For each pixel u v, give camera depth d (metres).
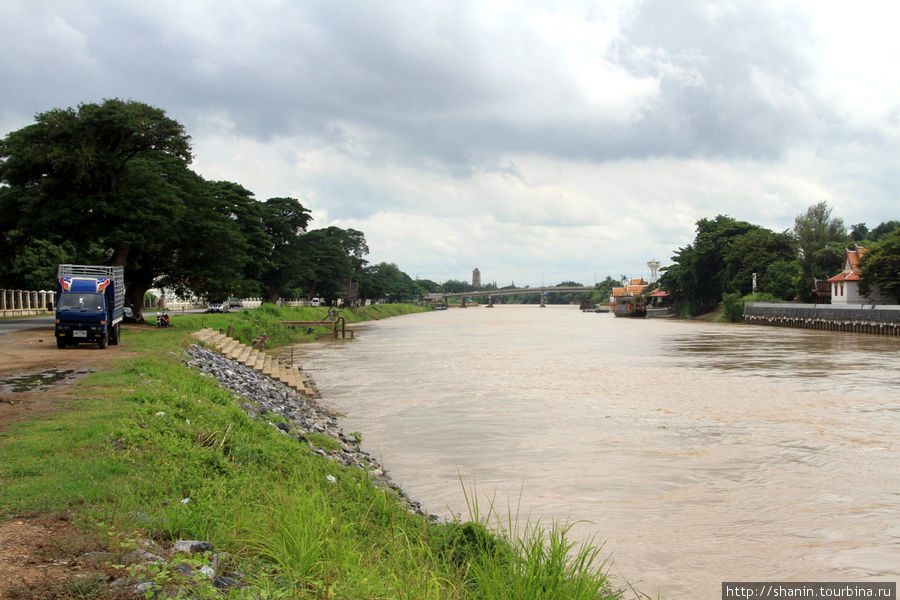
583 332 88.19
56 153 40.72
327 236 137.62
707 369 40.28
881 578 10.60
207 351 33.84
